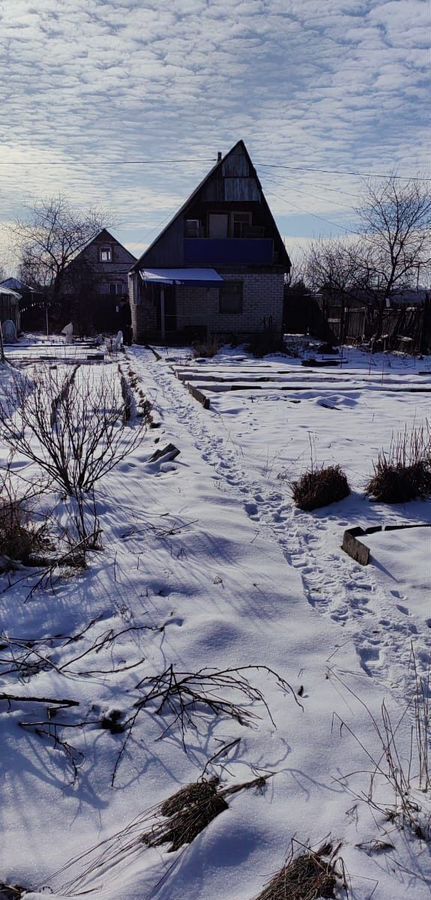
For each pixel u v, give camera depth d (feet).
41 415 21.53
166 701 9.47
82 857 6.88
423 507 19.70
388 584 14.05
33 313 120.78
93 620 11.79
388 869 6.64
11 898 6.35
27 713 9.10
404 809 7.34
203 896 6.35
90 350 79.61
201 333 92.07
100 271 177.99
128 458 23.12
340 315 99.60
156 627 11.58
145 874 6.51
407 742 8.79
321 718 9.19
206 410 35.86
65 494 18.44
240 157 91.61
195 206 94.43
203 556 14.70
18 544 14.12
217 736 8.84
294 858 6.77
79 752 8.43
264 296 94.84
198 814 7.36
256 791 7.72
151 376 51.96
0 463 22.22
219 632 11.35
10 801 7.61
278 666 10.58
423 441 27.68
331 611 12.82
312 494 19.33
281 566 14.66
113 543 15.24
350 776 8.07
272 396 41.47
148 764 8.29
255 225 96.94
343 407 38.27
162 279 85.76
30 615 11.96
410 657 11.16
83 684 9.79
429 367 63.93
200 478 21.02
